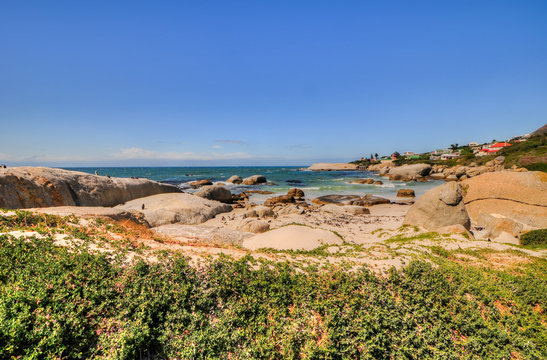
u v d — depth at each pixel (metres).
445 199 22.00
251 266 11.62
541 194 23.86
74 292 7.61
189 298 8.73
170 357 6.76
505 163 80.75
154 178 91.25
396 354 7.61
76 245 10.74
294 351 7.55
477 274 12.23
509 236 20.11
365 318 8.41
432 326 8.86
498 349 8.05
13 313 6.08
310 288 10.05
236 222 24.84
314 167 160.12
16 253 8.98
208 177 98.00
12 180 20.55
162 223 24.44
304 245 18.02
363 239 22.53
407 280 11.11
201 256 11.80
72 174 26.44
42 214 13.81
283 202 43.28
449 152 172.12
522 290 10.95
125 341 6.31
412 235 20.81
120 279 8.76
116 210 19.78
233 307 8.77
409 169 93.00
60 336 6.03
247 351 7.25
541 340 8.49
